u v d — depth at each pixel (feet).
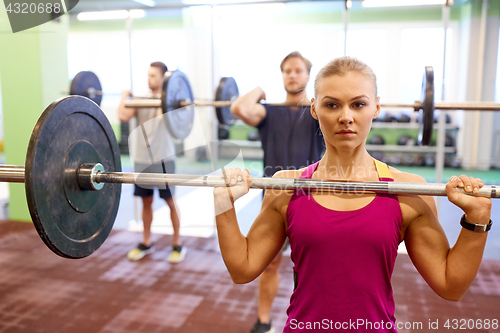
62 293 6.56
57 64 10.38
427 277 2.38
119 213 10.93
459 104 5.57
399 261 7.66
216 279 7.07
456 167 18.98
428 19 18.61
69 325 5.58
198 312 5.91
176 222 7.88
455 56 18.49
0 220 10.68
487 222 2.19
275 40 17.31
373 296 2.25
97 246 3.02
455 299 2.36
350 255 2.24
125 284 6.88
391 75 19.51
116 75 20.93
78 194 2.78
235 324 5.56
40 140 2.35
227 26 17.03
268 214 2.58
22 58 9.91
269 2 8.66
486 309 5.89
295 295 2.45
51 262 7.89
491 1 16.66
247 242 2.60
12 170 2.77
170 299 6.33
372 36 19.17
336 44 18.97
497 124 18.28
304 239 2.30
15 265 7.75
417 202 2.36
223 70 17.42
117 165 3.35
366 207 2.28
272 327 5.29
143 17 20.51
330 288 2.28
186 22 17.35
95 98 8.82
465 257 2.24
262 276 5.10
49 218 2.46
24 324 5.61
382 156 19.47
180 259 7.91
